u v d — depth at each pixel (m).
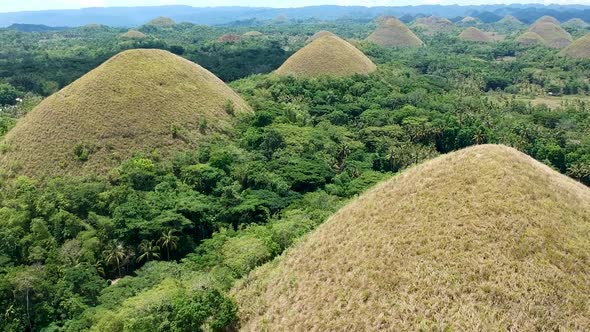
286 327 29.00
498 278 26.16
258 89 106.12
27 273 39.41
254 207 53.16
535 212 29.89
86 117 67.44
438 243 29.11
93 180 58.94
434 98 108.44
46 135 64.88
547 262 26.91
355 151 75.06
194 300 32.16
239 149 68.56
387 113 92.88
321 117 90.81
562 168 74.69
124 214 48.06
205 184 58.41
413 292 26.78
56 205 51.12
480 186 32.31
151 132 68.31
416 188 34.62
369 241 31.73
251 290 34.47
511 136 81.12
